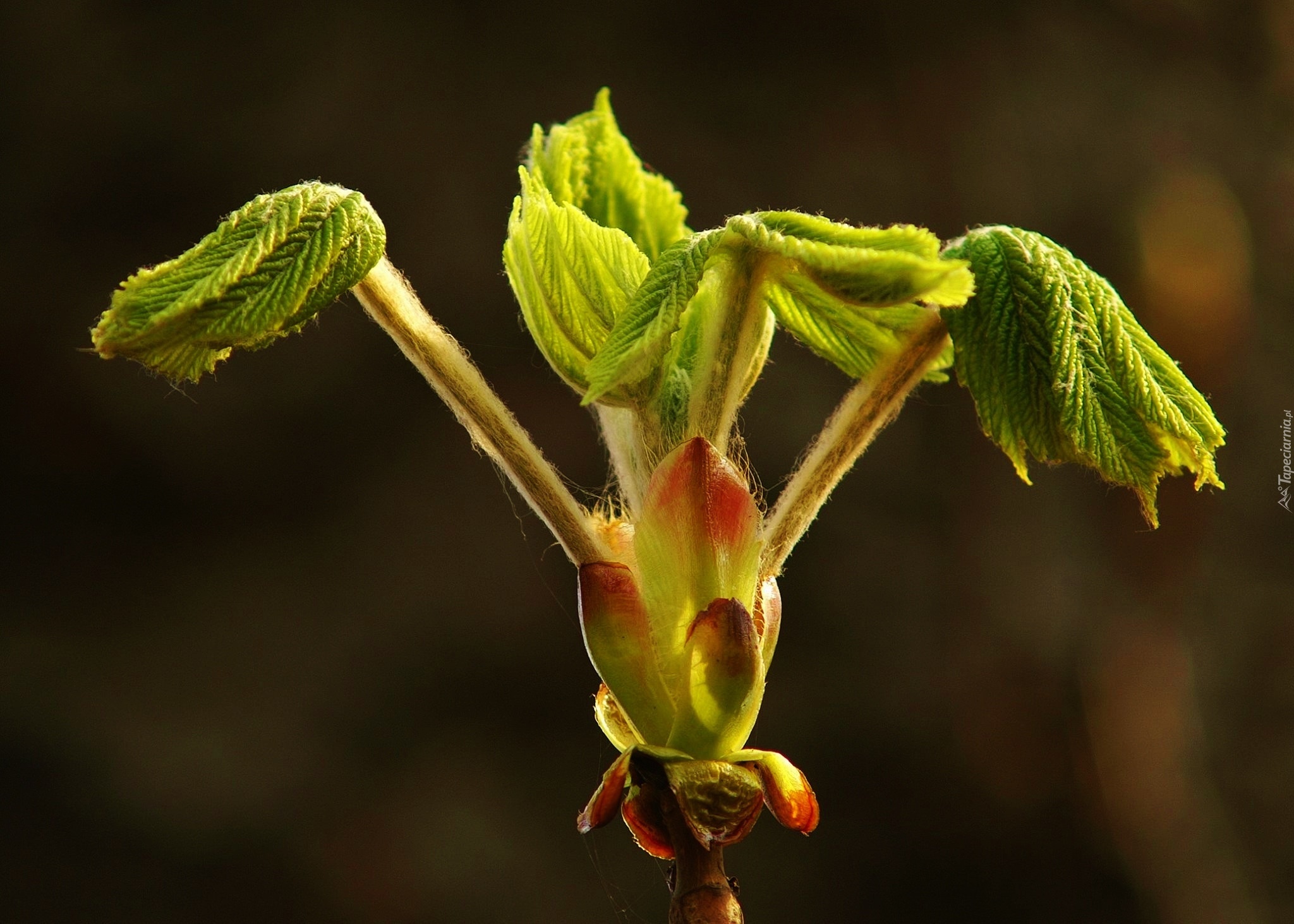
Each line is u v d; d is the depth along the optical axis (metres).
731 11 1.87
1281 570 1.89
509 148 1.82
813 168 1.89
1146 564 1.77
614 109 1.86
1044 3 1.93
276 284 0.44
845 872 1.70
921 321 0.45
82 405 1.64
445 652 1.69
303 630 1.67
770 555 0.45
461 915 1.61
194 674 1.63
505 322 1.76
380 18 1.78
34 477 1.63
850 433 0.45
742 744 0.44
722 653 0.43
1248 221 1.96
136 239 1.69
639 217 0.47
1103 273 1.85
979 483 1.77
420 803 1.64
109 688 1.61
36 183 1.66
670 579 0.44
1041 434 0.44
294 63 1.74
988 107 1.90
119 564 1.65
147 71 1.70
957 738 1.73
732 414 0.45
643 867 1.68
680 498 0.44
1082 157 1.91
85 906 1.54
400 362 1.74
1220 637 1.86
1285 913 1.75
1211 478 0.44
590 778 1.70
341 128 1.75
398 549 1.70
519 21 1.84
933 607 1.75
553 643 1.72
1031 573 1.75
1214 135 1.99
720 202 1.87
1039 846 1.70
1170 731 1.72
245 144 1.73
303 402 1.70
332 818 1.62
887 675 1.73
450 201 1.78
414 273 1.75
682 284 0.43
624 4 1.86
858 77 1.89
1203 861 1.71
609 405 0.44
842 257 0.43
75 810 1.56
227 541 1.68
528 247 0.44
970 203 1.89
